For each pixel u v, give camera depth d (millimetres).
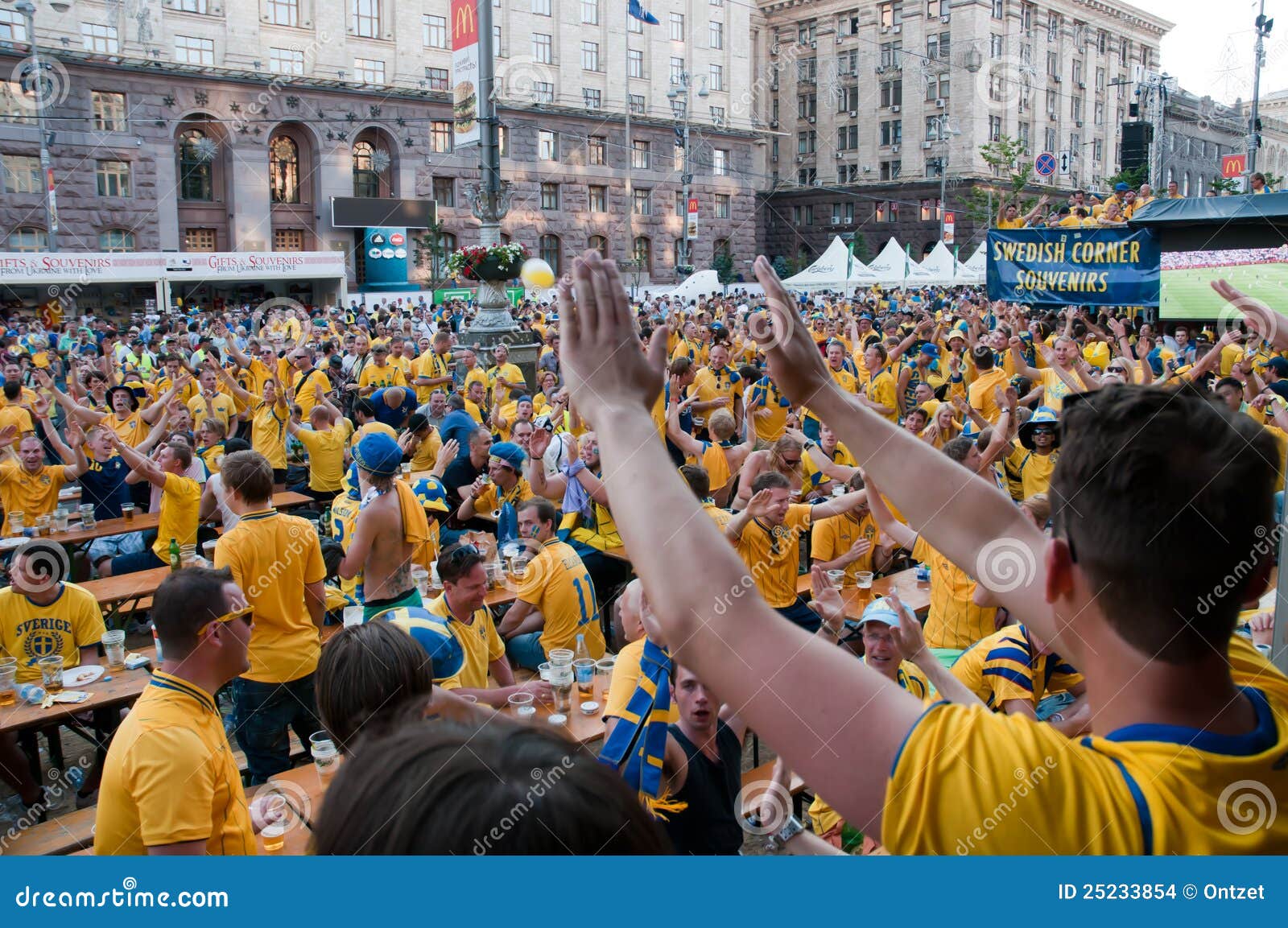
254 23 42531
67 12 37719
